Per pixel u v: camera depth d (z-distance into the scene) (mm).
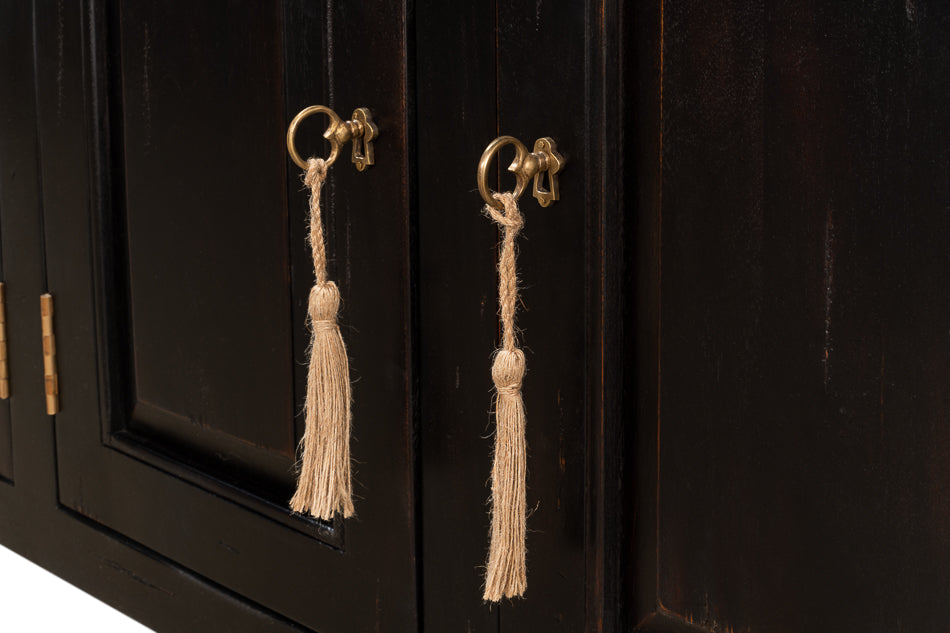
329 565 1093
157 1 1168
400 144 935
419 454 985
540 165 814
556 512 883
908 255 675
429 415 969
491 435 917
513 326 814
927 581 698
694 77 759
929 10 645
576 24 795
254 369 1146
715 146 755
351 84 969
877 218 685
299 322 1077
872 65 673
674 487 822
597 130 793
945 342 667
